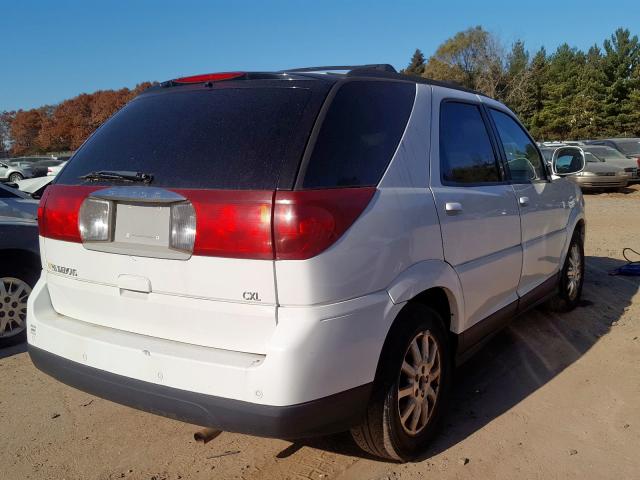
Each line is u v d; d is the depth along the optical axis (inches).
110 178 116.3
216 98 120.3
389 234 113.0
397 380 117.1
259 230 99.2
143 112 128.1
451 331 139.0
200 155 110.3
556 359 183.9
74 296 124.6
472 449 132.1
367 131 118.2
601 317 223.6
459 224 135.6
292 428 99.5
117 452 133.3
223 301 103.7
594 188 796.6
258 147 106.6
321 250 100.2
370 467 125.3
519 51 1918.1
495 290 156.2
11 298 201.3
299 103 112.1
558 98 2187.5
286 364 98.0
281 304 100.0
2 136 3661.4
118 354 110.9
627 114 2059.5
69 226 121.3
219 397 101.4
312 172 103.3
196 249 104.3
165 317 110.5
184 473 124.6
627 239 406.6
